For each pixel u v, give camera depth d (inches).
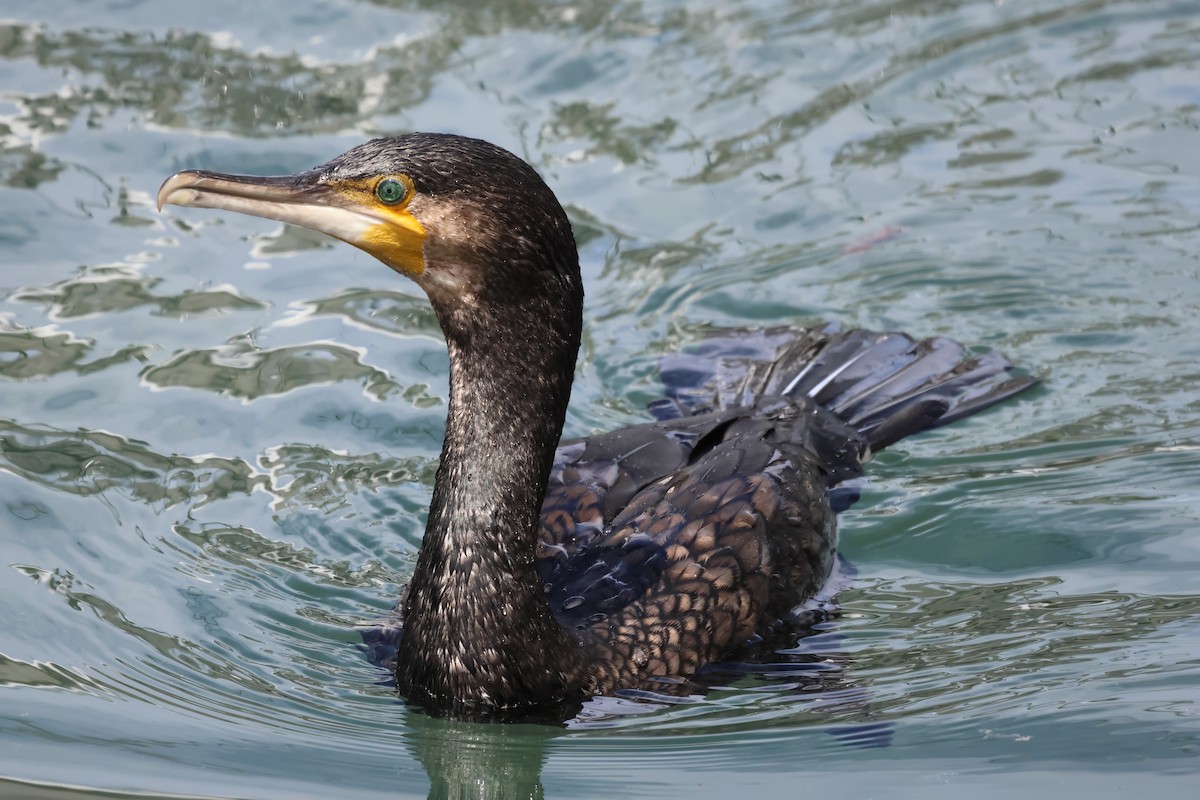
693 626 336.2
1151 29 633.6
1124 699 321.7
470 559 316.8
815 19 641.0
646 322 479.5
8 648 335.0
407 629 329.7
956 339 471.8
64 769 294.5
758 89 593.0
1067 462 417.7
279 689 332.5
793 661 342.0
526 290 306.8
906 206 532.4
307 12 627.8
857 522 398.0
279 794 290.7
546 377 315.0
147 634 345.7
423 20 627.2
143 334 456.4
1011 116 581.9
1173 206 527.2
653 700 326.3
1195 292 486.3
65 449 406.6
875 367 451.5
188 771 296.8
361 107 569.3
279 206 301.9
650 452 385.4
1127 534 387.5
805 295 491.8
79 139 546.3
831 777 298.8
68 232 500.7
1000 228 520.1
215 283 483.8
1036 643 347.6
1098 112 582.2
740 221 525.7
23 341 448.5
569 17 633.6
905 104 589.3
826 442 412.2
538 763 308.0
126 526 382.0
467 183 298.0
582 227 518.3
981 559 383.9
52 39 605.0
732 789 295.7
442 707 322.7
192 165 532.7
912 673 338.0
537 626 318.3
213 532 384.2
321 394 436.5
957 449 426.9
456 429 319.0
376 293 485.4
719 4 648.4
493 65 599.5
